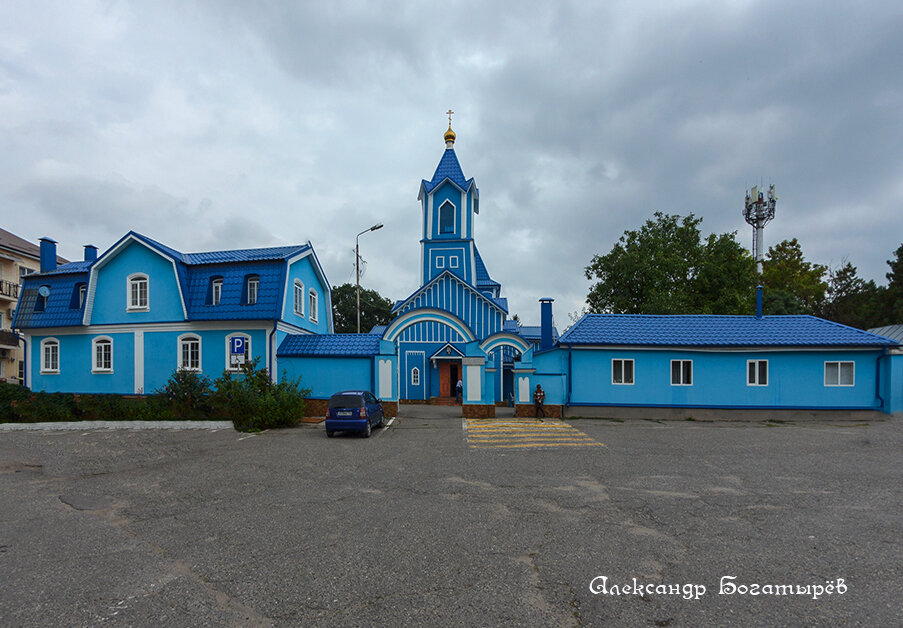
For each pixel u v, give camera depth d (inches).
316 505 323.9
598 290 1505.9
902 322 1457.9
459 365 1304.1
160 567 224.1
